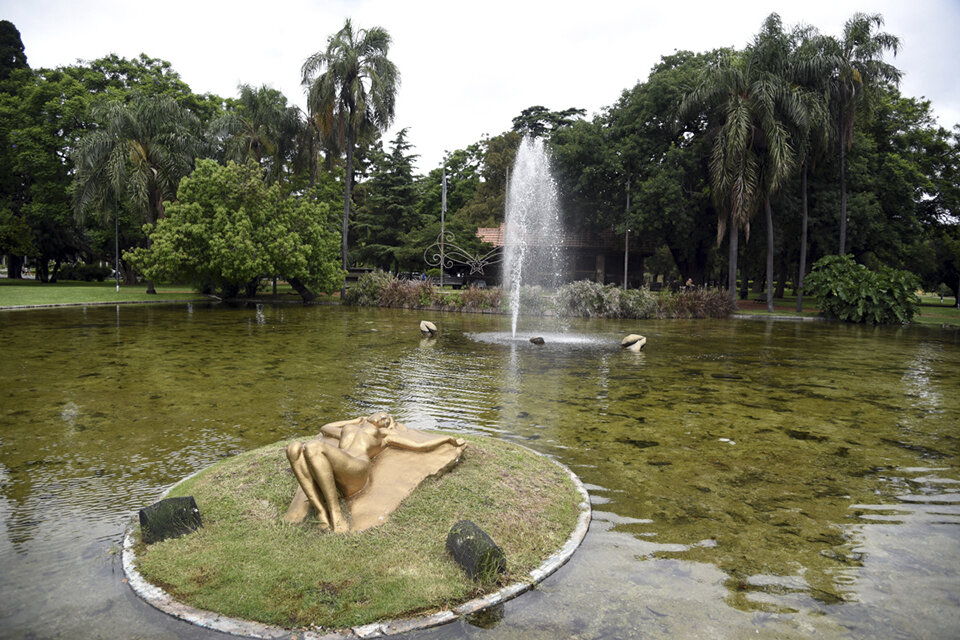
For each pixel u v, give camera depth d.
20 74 38.97
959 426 6.95
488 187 46.91
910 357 13.59
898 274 25.02
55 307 22.91
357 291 28.17
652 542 3.70
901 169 30.95
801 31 26.00
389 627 2.69
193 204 25.03
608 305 24.56
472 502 3.68
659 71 35.06
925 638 2.72
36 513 4.04
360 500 3.56
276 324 18.17
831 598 3.07
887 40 24.97
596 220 35.41
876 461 5.53
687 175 30.62
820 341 16.97
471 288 26.61
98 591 3.04
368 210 41.84
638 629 2.74
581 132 32.62
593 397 8.29
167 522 3.42
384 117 29.58
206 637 2.64
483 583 3.03
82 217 29.61
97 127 35.03
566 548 3.49
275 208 26.83
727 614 2.89
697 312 25.50
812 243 33.25
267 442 5.74
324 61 29.17
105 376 9.16
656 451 5.72
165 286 39.19
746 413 7.46
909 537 3.86
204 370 9.82
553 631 2.71
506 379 9.59
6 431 6.09
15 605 2.90
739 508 4.31
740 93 25.80
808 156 27.36
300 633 2.64
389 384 8.90
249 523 3.46
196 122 31.77
